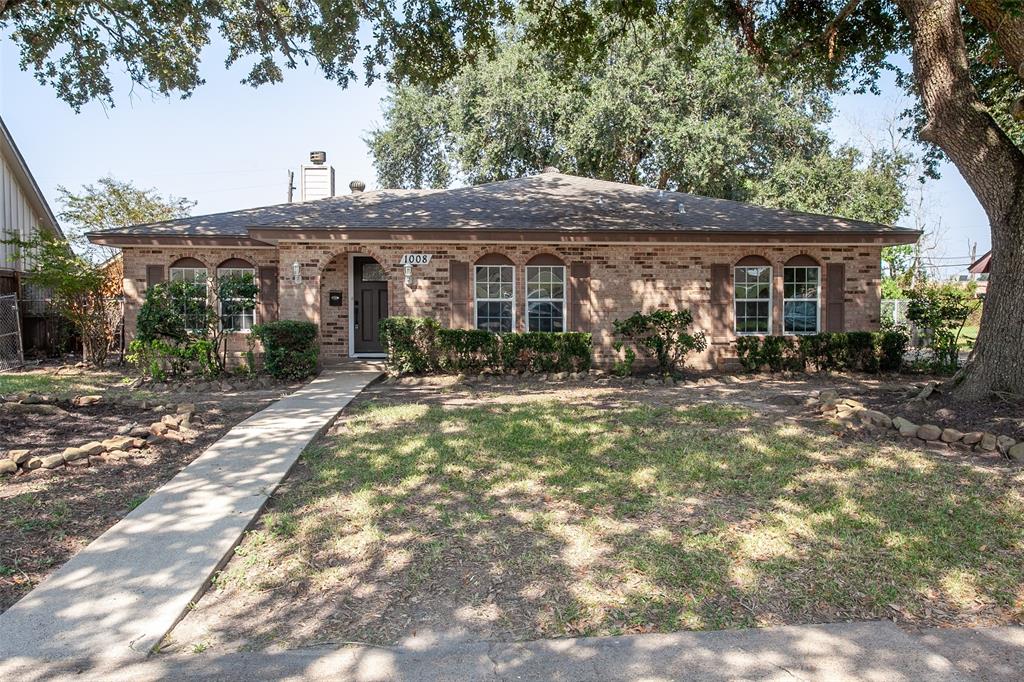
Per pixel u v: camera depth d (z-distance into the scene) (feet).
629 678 9.67
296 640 10.79
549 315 45.98
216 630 11.09
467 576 12.91
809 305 47.19
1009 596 12.14
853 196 89.45
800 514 15.97
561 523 15.51
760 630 11.02
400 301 44.68
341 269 49.80
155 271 49.49
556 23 40.24
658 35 51.44
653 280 45.98
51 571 13.21
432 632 11.02
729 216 47.09
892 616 11.57
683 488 17.99
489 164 86.07
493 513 16.15
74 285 47.21
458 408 30.50
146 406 28.48
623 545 14.20
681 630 11.05
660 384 39.29
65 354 57.98
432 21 39.11
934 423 24.08
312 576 12.95
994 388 25.29
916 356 47.93
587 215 45.93
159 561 13.29
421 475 19.22
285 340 39.14
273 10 39.93
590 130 77.41
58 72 40.78
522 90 80.53
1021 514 15.88
